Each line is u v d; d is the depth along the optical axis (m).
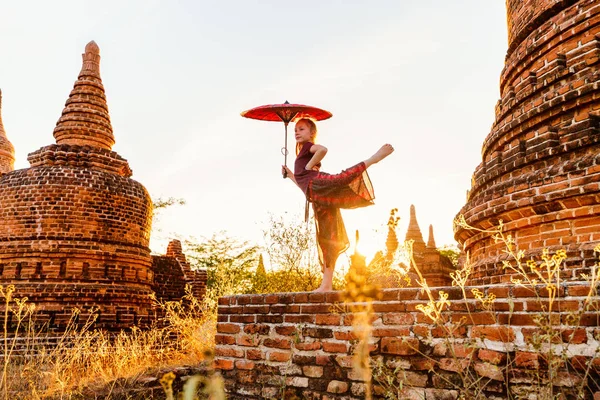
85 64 18.47
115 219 15.95
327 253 5.21
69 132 17.39
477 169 9.39
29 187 15.27
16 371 7.61
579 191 6.73
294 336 4.89
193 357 9.57
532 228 7.39
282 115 5.97
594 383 3.67
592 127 7.18
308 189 5.29
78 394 6.70
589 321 3.74
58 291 14.70
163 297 19.12
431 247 26.70
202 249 32.03
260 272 13.34
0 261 15.04
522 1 9.36
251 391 5.30
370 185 5.12
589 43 7.74
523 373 3.93
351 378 4.68
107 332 14.86
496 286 4.20
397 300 4.61
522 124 8.20
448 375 4.26
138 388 6.79
